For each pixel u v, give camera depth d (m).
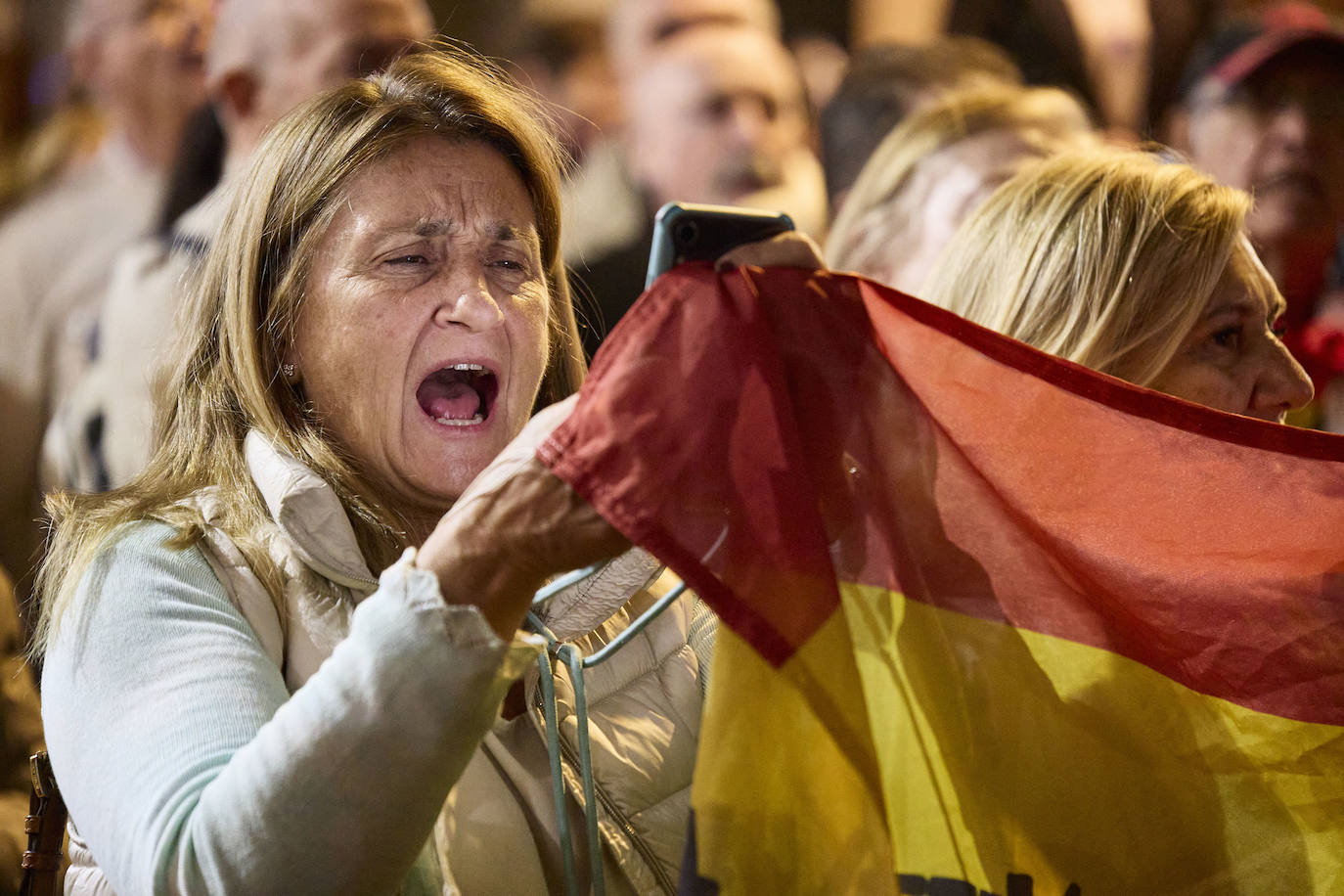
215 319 3.91
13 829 5.07
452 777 2.78
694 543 2.87
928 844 3.19
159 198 8.26
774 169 8.84
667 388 2.93
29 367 8.28
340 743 2.68
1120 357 4.50
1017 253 4.73
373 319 3.61
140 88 8.30
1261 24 8.73
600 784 3.65
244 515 3.61
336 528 3.49
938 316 3.48
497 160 3.88
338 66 8.03
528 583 2.86
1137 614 3.57
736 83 8.75
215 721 2.99
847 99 8.83
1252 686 3.57
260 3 8.07
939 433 3.38
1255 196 8.22
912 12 9.23
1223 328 4.57
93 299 8.18
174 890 2.72
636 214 8.56
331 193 3.67
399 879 2.83
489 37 8.67
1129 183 4.68
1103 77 9.52
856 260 7.47
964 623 3.33
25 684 5.46
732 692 2.91
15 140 8.60
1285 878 3.44
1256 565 3.61
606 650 3.63
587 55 8.70
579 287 8.12
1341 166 8.32
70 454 7.91
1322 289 8.17
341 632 3.48
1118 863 3.35
